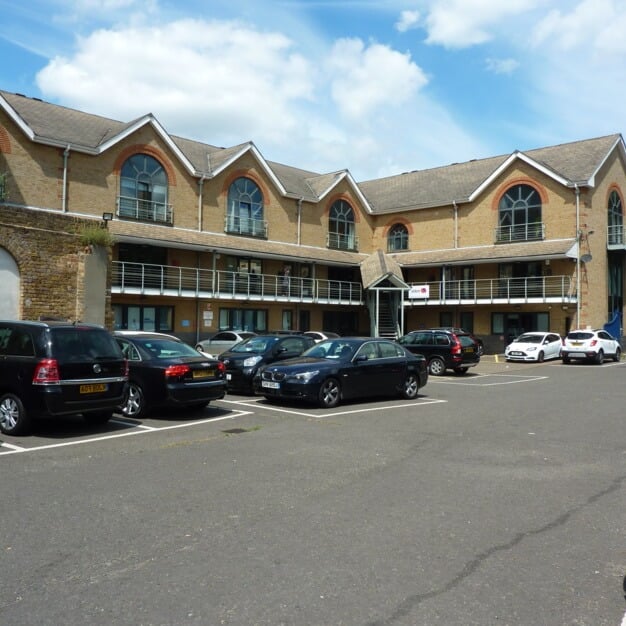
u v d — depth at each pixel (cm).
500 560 442
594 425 1030
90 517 528
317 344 1361
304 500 580
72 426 982
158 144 2939
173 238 2836
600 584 404
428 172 4312
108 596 380
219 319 3198
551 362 2806
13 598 378
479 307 3619
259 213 3428
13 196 2436
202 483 637
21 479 652
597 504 579
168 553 449
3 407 905
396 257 3906
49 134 2578
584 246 3195
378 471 695
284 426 990
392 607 368
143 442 854
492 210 3556
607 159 3422
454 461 750
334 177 3900
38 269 1437
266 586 394
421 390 1588
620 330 3569
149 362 1058
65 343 889
